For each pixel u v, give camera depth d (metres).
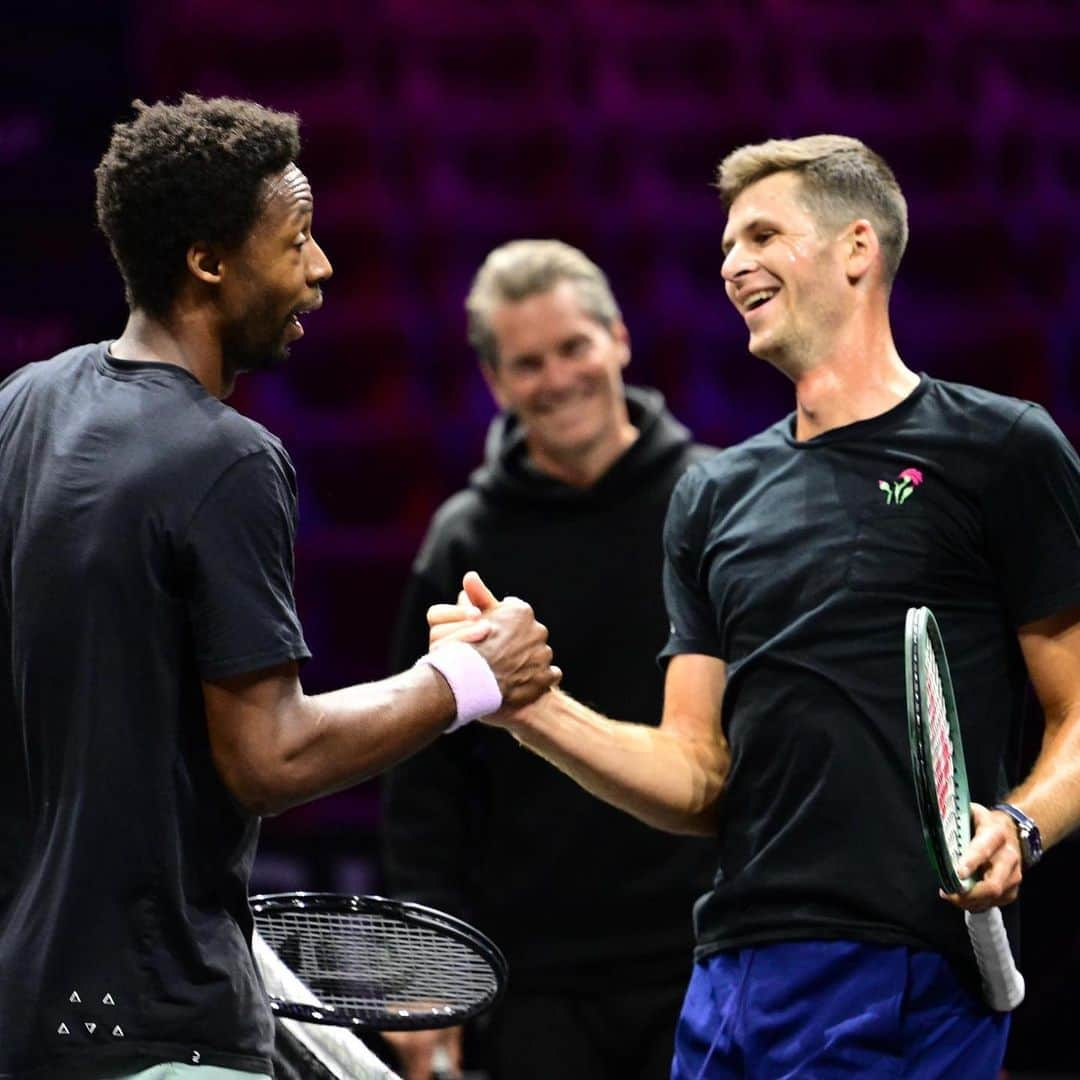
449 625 10.33
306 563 24.92
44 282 25.95
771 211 11.02
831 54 29.00
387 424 26.02
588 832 14.75
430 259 27.50
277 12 28.80
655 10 29.27
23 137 26.70
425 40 29.00
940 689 9.59
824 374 11.02
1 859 9.01
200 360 9.27
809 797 10.48
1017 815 9.78
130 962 8.58
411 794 15.48
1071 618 10.35
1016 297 27.53
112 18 27.58
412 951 10.75
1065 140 28.45
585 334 15.24
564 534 15.38
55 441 9.02
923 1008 10.27
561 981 14.77
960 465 10.47
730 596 11.02
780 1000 10.41
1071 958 19.33
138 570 8.67
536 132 28.45
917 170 28.39
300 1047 10.70
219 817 8.93
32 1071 8.53
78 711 8.66
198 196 9.02
